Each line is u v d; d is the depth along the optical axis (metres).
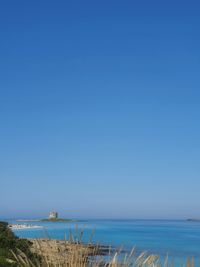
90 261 6.49
